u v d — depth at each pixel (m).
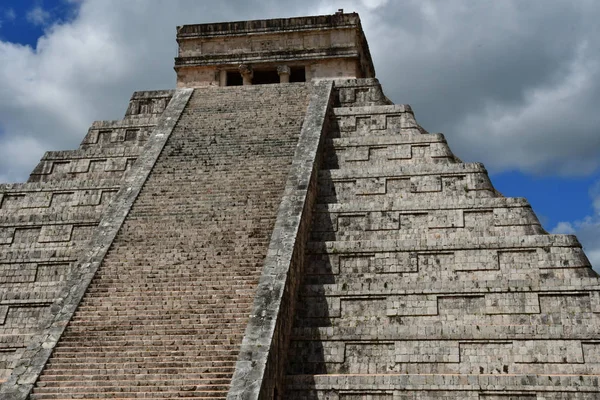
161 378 15.41
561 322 18.06
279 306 16.86
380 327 18.36
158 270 19.06
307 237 21.33
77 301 18.08
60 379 15.73
